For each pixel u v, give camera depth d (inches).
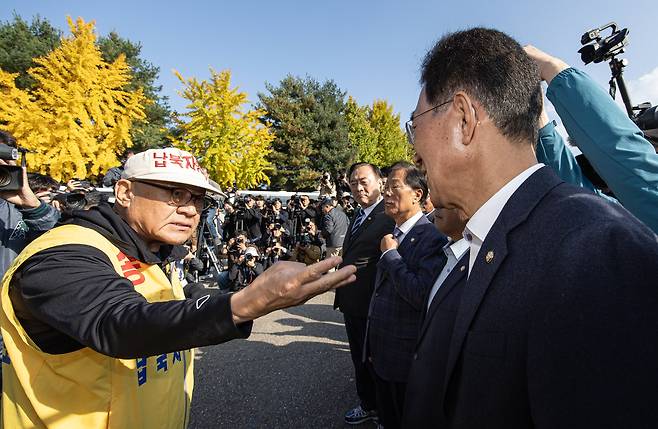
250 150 773.3
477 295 29.3
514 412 26.5
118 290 37.6
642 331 20.3
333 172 1143.0
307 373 142.3
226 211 397.4
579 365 21.5
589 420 20.9
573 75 46.2
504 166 31.9
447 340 40.9
